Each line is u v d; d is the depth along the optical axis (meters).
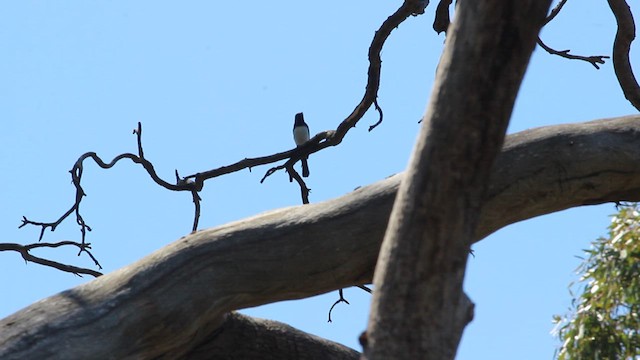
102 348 10.20
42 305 10.47
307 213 10.85
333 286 10.91
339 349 12.26
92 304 10.38
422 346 7.54
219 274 10.60
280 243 10.66
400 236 7.63
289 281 10.71
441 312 7.56
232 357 11.52
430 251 7.57
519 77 7.75
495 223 10.94
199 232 10.92
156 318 10.40
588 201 11.14
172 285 10.49
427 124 7.73
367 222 10.67
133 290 10.45
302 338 11.98
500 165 10.77
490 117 7.68
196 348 11.27
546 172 10.80
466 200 7.63
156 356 10.70
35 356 10.00
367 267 10.81
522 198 10.83
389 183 10.90
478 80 7.68
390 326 7.57
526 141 10.90
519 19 7.68
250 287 10.69
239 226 10.85
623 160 10.86
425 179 7.63
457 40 7.76
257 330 11.68
